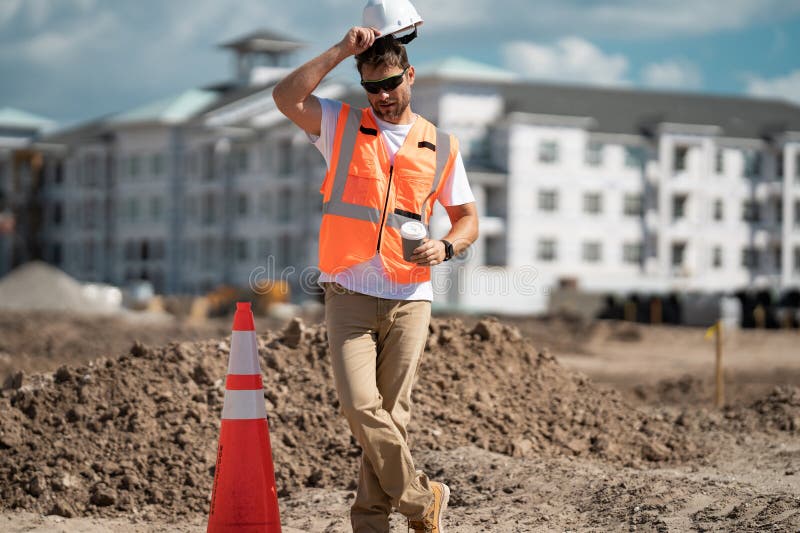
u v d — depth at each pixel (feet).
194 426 41.09
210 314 281.54
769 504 32.27
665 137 338.13
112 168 439.63
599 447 44.52
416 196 27.81
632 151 336.70
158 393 42.57
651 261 340.39
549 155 322.55
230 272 375.86
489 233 316.19
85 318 180.96
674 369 115.96
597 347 156.56
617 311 255.29
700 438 50.47
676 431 50.16
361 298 27.55
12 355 106.73
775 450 47.75
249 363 29.07
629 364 124.77
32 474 37.70
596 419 46.47
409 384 28.43
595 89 365.61
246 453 28.73
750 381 97.40
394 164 27.73
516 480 37.96
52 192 478.59
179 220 402.72
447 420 44.06
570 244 326.65
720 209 354.54
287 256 355.15
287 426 42.60
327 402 43.93
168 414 41.47
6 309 207.51
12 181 486.38
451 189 28.81
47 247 478.59
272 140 356.38
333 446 41.68
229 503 28.58
